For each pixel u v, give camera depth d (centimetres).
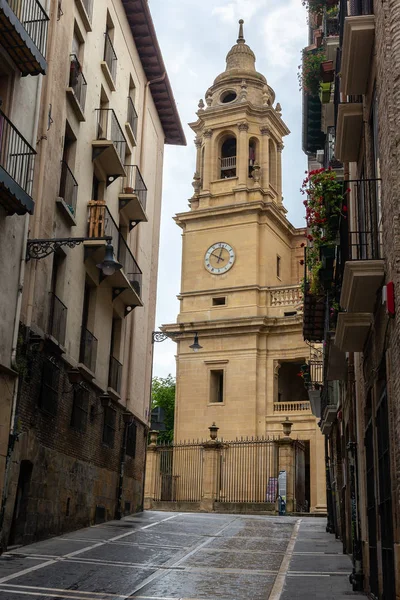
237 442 3644
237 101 4931
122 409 2425
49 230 1742
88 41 2134
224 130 4941
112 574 1257
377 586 1027
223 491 3925
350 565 1480
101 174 2206
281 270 4812
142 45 2731
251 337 4375
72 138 1981
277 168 5028
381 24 877
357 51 1004
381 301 912
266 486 3834
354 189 1334
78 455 1941
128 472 2484
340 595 1122
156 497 3766
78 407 1931
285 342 4322
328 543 1936
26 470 1588
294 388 4691
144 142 2778
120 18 2500
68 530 1842
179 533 2025
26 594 1040
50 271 1748
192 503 3541
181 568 1377
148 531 2011
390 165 815
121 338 2427
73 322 1930
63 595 1052
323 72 1852
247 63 5184
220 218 4738
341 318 1057
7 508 1456
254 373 4300
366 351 1107
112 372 2312
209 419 4347
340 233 1159
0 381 1428
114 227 2214
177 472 3981
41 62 1504
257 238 4606
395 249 792
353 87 1078
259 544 1870
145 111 2817
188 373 4488
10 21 1362
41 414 1659
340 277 1249
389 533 892
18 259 1516
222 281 4609
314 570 1406
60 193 1870
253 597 1100
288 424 3622
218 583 1221
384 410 920
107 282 2236
